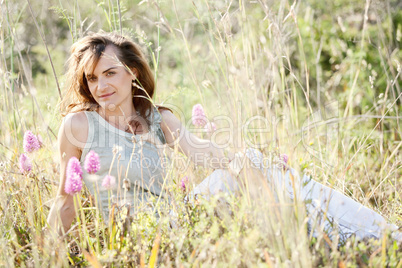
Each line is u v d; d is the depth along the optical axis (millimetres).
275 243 1741
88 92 2277
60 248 1832
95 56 2143
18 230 2043
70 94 2363
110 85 2156
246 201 1830
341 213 2088
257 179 1978
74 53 2260
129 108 2289
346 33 4488
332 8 4738
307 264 1605
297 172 1961
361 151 3203
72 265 1850
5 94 2756
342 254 1819
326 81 4566
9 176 2295
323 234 1764
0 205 2162
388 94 3930
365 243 1927
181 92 2795
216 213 1977
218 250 1675
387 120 3605
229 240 1747
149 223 1916
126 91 2205
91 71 2158
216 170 2254
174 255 1840
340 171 2846
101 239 2113
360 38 4418
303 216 1822
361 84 4020
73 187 1789
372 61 4191
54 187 2373
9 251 1898
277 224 1757
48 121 2984
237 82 1971
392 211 2348
